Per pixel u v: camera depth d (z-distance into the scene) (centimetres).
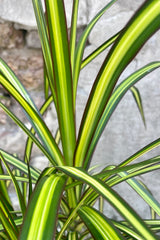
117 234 54
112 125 144
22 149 150
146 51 135
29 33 147
